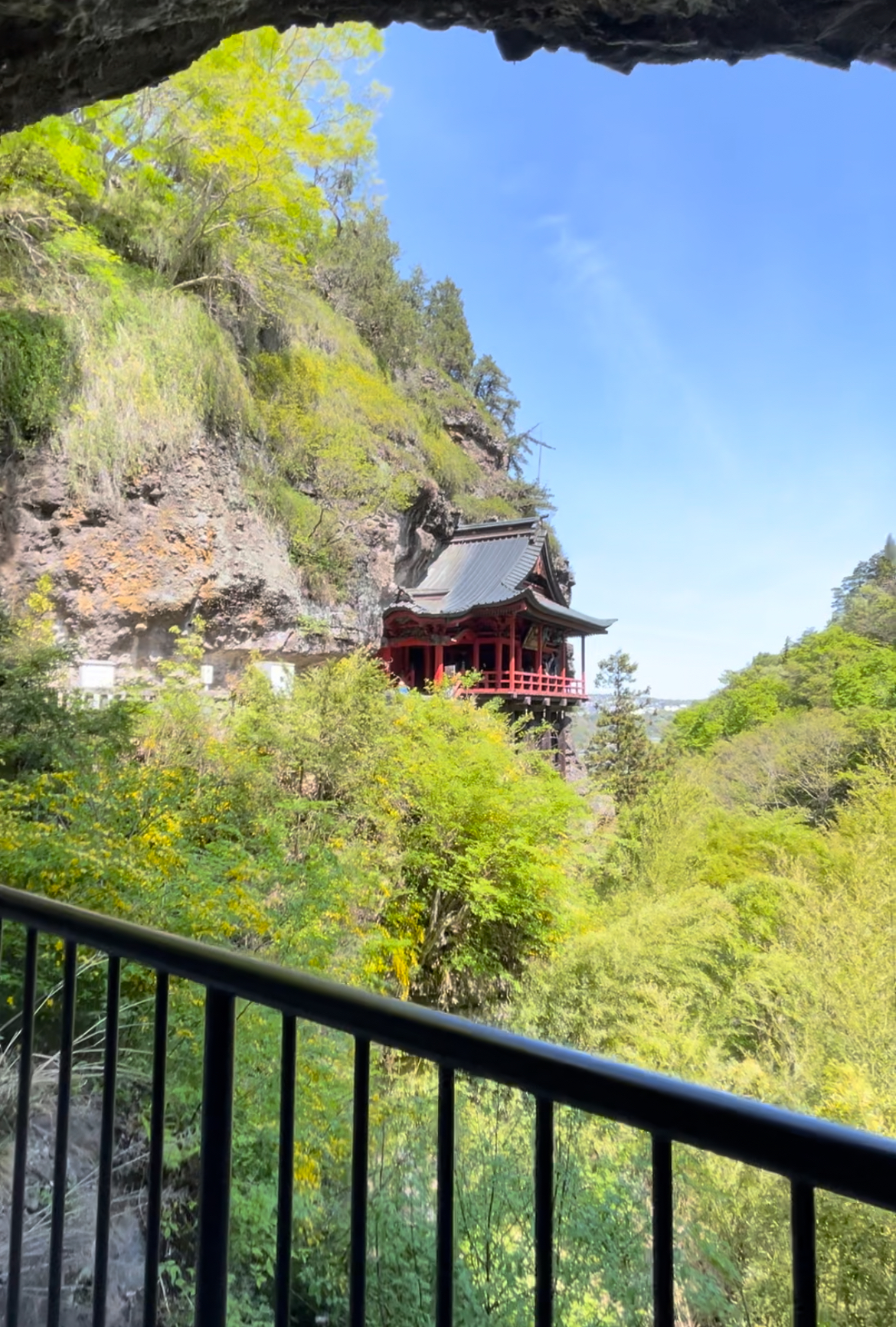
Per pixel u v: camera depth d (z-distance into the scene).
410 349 27.95
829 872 12.01
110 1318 2.79
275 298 16.28
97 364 11.13
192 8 2.42
